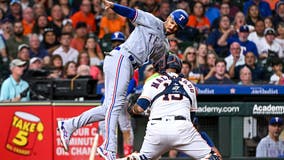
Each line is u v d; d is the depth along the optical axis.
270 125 33.03
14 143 32.47
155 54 26.47
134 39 25.78
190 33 43.56
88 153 32.34
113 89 25.70
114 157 25.61
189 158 32.12
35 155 32.38
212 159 25.17
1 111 32.41
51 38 42.75
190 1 45.53
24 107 32.41
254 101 33.41
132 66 25.88
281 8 45.31
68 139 26.38
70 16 45.22
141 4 45.47
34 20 43.84
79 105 32.28
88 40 41.75
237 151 32.97
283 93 33.25
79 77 35.25
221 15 44.81
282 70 40.97
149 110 28.03
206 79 37.75
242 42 42.06
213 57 39.22
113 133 25.66
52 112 32.38
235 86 33.19
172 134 25.11
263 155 33.03
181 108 25.48
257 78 40.19
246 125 32.97
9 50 41.72
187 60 39.16
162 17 44.84
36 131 32.38
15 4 44.00
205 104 32.81
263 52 42.59
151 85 25.83
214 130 33.00
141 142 33.00
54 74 37.16
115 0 46.09
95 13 45.47
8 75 39.44
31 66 38.44
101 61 41.66
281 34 43.69
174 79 26.05
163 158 32.09
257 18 44.66
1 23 42.59
